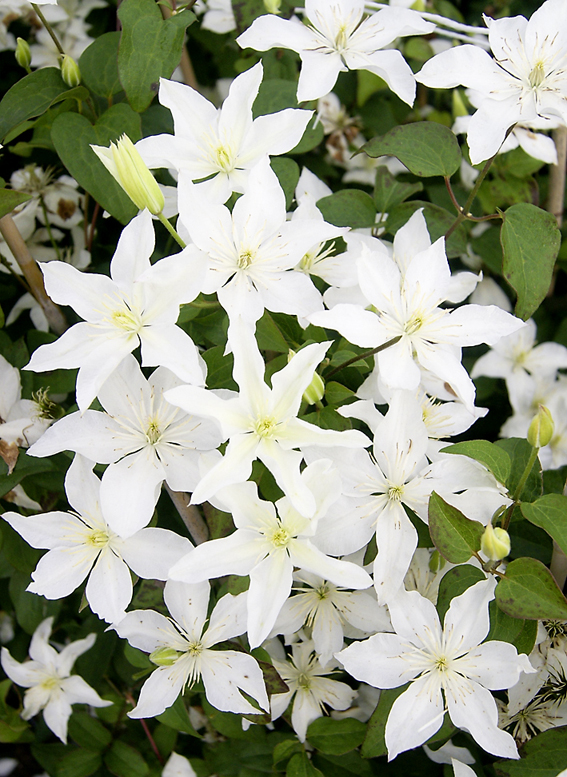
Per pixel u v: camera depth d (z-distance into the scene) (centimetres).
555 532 43
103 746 57
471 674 44
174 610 46
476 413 45
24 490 53
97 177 50
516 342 62
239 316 41
